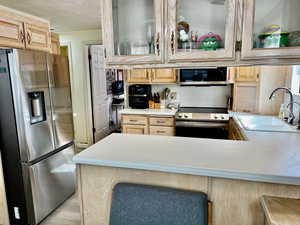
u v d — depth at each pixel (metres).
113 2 1.44
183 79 3.29
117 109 5.64
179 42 1.37
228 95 3.53
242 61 1.27
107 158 1.37
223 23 1.31
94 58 4.30
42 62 2.14
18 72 1.88
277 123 2.51
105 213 1.47
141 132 3.44
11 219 2.21
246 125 2.37
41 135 2.16
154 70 3.49
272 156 1.37
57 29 3.91
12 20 2.27
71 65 4.20
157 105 3.65
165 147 1.57
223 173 1.17
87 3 2.56
